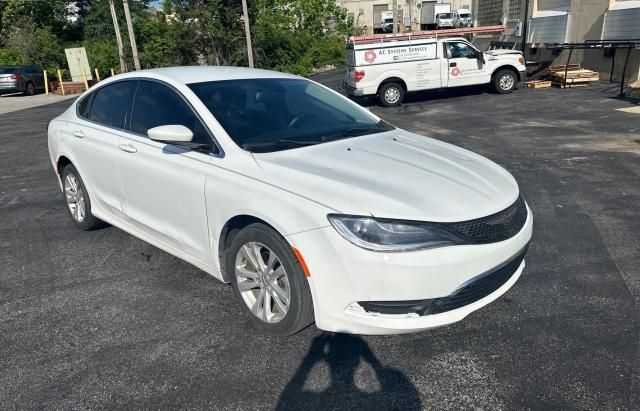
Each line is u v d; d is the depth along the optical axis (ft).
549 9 62.13
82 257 15.05
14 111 59.72
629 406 8.38
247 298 10.93
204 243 11.57
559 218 16.90
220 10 95.04
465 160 11.74
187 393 9.05
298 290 9.57
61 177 17.53
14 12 131.75
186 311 11.78
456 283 9.02
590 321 10.85
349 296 9.03
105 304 12.25
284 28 109.19
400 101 49.01
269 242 9.82
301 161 10.63
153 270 13.99
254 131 11.71
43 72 90.27
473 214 9.32
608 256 13.93
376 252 8.71
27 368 9.87
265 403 8.77
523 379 9.12
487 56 49.96
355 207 8.96
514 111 39.93
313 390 9.04
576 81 50.21
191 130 11.90
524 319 11.02
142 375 9.57
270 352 10.12
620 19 48.57
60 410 8.71
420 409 8.52
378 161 10.89
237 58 96.78
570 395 8.68
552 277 12.85
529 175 22.04
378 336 10.54
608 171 22.03
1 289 13.24
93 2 137.28
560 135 29.84
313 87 14.76
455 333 10.58
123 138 13.62
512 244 9.73
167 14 97.25
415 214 8.93
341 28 139.95
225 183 10.62
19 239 16.80
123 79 14.62
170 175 11.95
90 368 9.82
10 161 29.84
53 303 12.39
